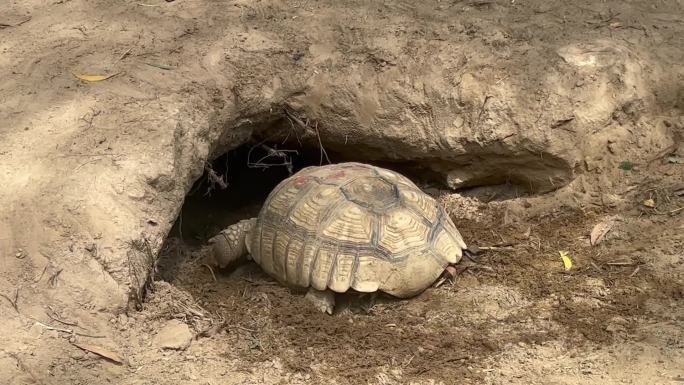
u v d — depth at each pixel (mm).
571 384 3633
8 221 3822
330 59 4461
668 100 4355
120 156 3977
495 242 4211
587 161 4297
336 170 4184
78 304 3736
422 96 4387
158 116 4121
